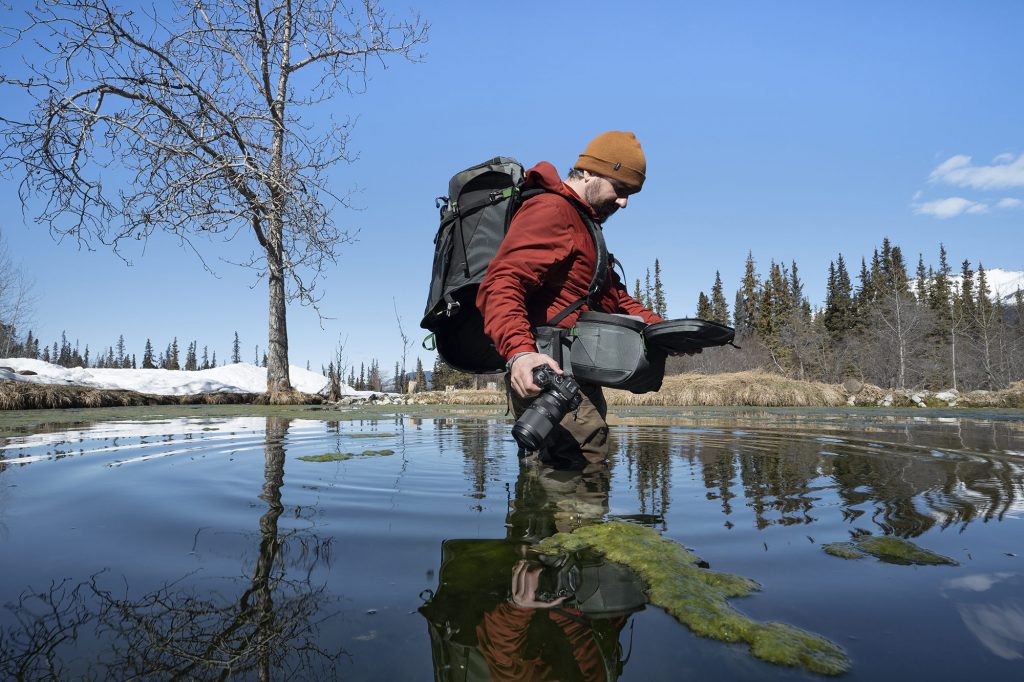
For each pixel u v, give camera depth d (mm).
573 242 2277
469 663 768
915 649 812
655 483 2201
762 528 1510
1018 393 18000
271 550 1302
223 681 703
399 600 1005
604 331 2268
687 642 841
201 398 15484
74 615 922
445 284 2543
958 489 2086
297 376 24484
